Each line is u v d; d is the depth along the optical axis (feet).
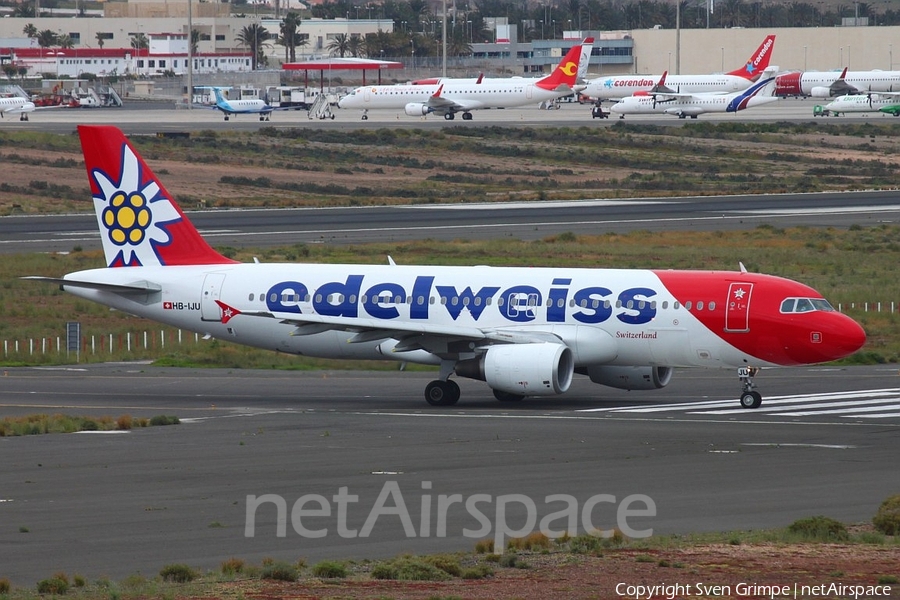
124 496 354.13
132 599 229.45
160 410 562.25
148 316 638.12
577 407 568.00
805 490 359.87
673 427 500.74
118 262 645.51
